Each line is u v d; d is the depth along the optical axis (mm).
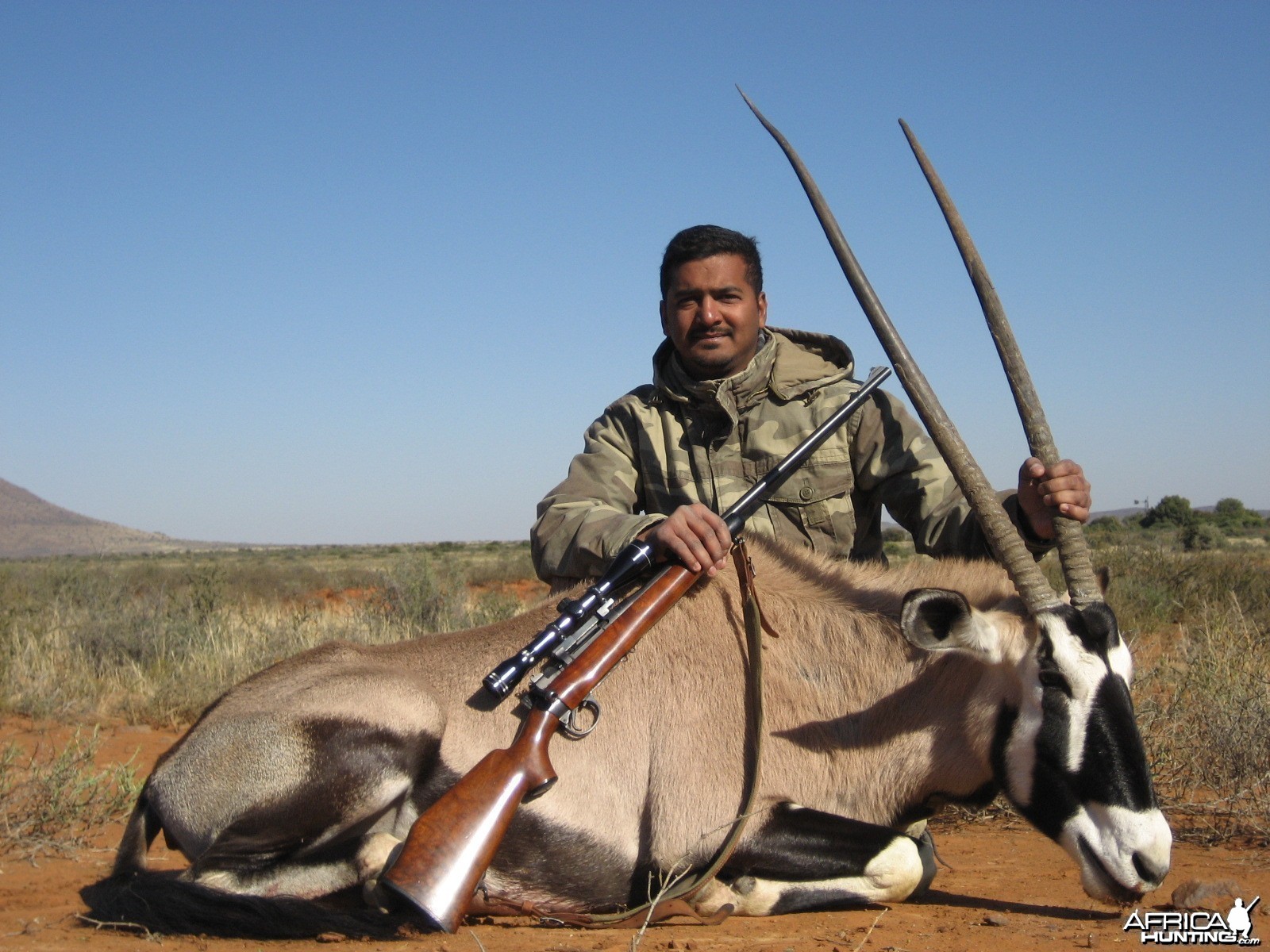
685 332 2205
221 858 1824
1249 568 6883
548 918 1822
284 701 1884
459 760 1870
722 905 1820
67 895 2002
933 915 1797
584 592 1861
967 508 2092
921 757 1893
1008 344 1888
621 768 1886
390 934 1692
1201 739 2701
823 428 1967
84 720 3863
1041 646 1727
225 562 23188
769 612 1994
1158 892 1929
